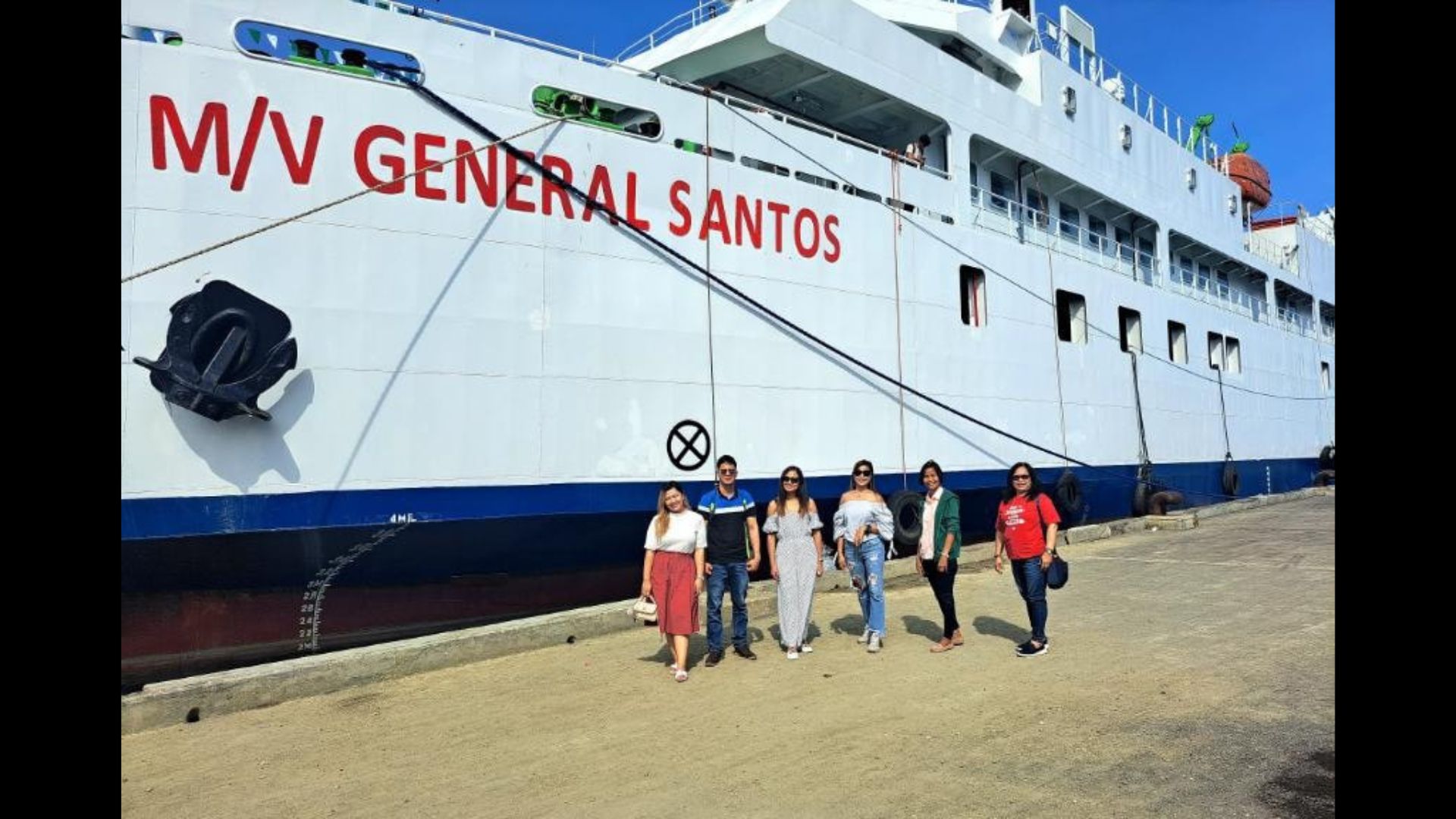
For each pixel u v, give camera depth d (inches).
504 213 310.8
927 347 459.5
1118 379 624.4
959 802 153.9
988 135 528.4
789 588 269.1
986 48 562.3
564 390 321.1
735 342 371.6
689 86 364.5
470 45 308.7
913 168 469.7
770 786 165.5
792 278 394.6
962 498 486.0
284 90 274.5
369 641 288.2
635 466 337.7
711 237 366.0
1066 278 576.7
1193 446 730.2
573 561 327.3
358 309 282.2
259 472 265.1
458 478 297.6
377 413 284.2
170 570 253.9
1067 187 625.0
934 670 245.8
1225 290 896.3
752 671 252.4
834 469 406.6
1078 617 317.4
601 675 252.4
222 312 256.8
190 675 257.8
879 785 163.5
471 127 306.0
